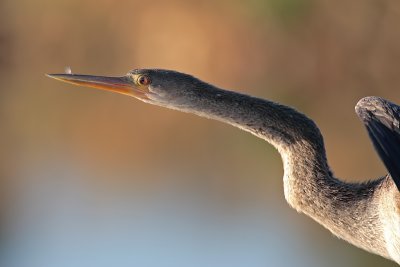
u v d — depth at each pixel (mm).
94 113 19234
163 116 19047
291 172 7590
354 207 7312
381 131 6629
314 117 19078
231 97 7730
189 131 18406
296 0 20000
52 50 21422
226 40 20469
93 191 14703
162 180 15375
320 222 7516
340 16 19812
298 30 20172
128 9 21000
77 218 13516
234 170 16000
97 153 17047
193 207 13922
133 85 7969
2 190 14922
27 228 13305
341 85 19719
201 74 20500
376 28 19484
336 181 7484
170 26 20719
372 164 16125
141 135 18312
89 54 21234
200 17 20594
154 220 13312
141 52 20828
